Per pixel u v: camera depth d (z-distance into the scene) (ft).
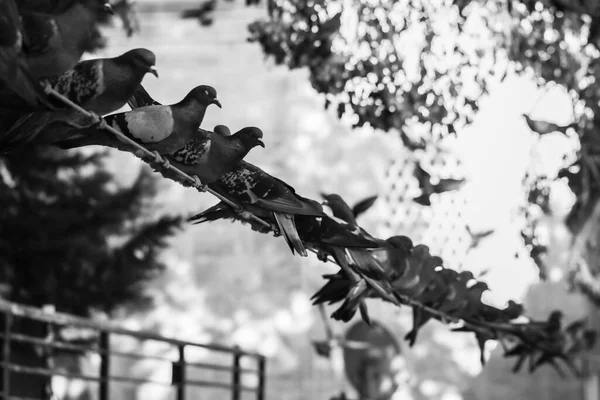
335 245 18.43
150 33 103.24
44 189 57.47
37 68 13.47
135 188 59.11
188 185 17.25
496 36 33.63
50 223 56.39
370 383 61.41
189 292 101.50
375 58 32.58
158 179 60.64
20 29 12.80
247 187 17.61
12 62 12.51
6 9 12.55
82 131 14.74
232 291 102.17
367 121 32.89
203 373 101.14
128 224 64.59
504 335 27.27
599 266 37.70
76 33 13.65
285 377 99.50
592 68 35.37
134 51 14.56
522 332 27.71
